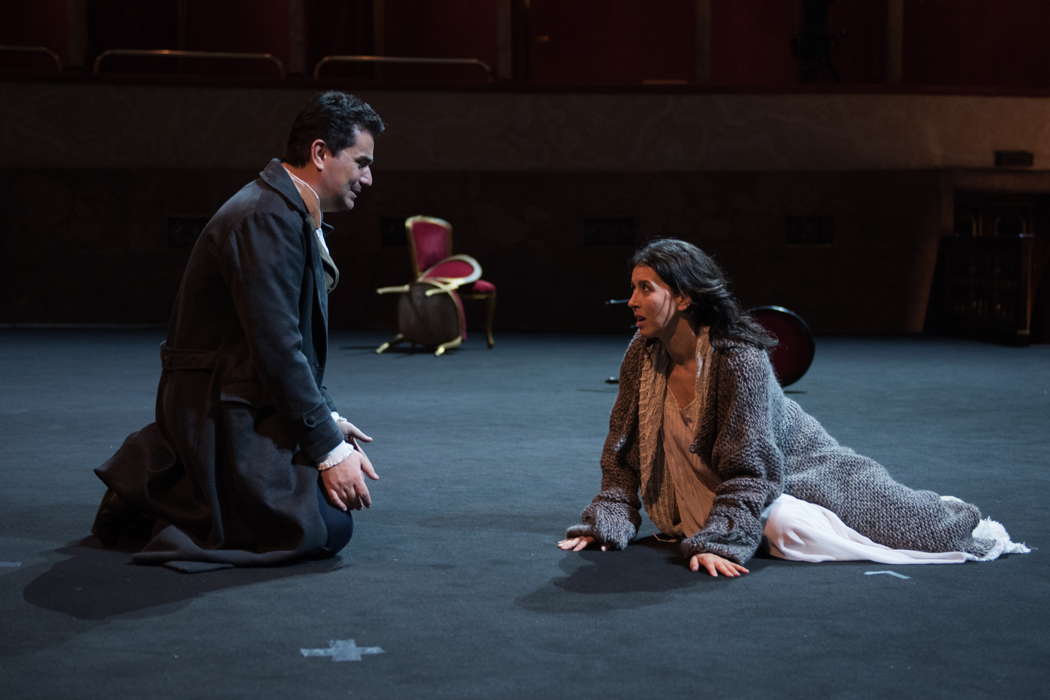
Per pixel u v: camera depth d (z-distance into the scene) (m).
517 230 15.30
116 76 14.69
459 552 4.10
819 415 7.81
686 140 15.23
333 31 17.92
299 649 3.03
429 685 2.76
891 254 15.38
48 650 3.01
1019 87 15.87
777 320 8.94
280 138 14.90
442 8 18.11
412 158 15.19
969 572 3.81
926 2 18.05
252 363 3.90
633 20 18.39
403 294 12.20
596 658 2.96
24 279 14.84
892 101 15.27
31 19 17.36
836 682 2.79
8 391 8.71
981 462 6.05
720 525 3.79
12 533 4.33
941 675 2.84
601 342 13.55
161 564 3.86
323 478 3.96
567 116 15.19
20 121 14.67
